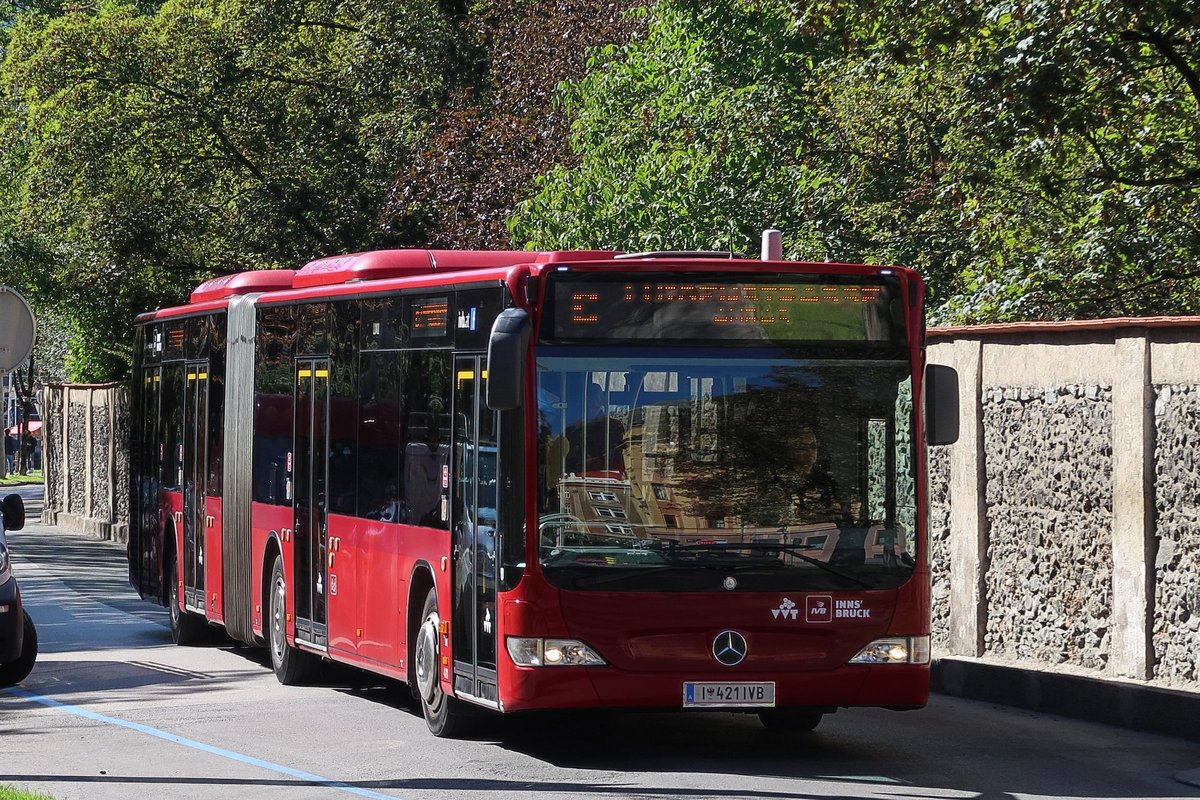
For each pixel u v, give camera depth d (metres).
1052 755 27.11
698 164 55.62
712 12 59.06
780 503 25.45
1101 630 34.16
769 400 25.66
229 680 37.69
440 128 80.00
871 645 25.45
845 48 44.62
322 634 34.31
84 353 123.31
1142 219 42.09
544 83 73.12
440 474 28.22
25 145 109.56
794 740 28.66
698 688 24.98
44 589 64.38
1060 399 35.28
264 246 94.12
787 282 25.94
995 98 40.38
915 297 26.36
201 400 44.00
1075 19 39.31
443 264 32.97
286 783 24.42
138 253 96.38
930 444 26.41
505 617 25.14
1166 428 32.22
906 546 25.78
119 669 39.81
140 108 96.19
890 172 55.84
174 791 23.86
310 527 35.19
